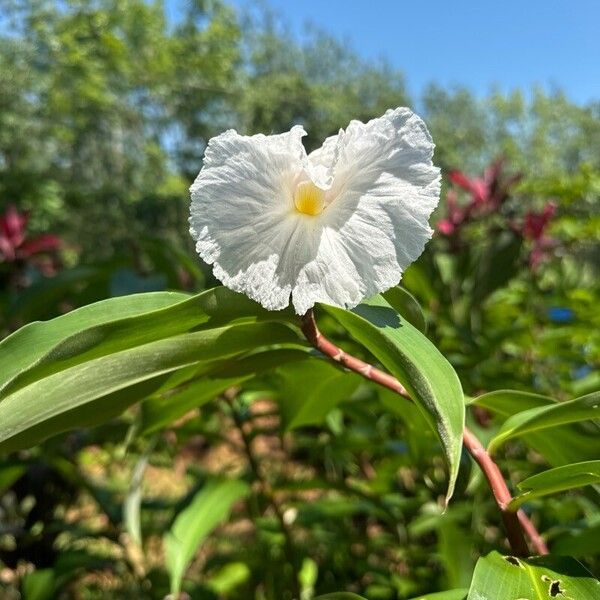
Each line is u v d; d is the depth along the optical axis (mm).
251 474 463
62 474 516
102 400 237
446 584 438
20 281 684
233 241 204
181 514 396
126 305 228
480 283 581
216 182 203
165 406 305
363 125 206
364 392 449
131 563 491
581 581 197
